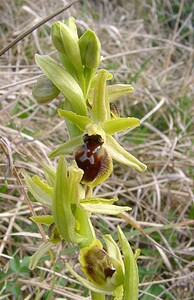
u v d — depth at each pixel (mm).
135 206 136
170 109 172
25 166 127
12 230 122
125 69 187
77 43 78
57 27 77
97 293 80
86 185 78
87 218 78
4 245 114
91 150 77
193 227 136
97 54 77
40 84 79
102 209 75
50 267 116
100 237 124
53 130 145
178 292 119
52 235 79
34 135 143
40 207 123
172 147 149
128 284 76
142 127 166
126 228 130
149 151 153
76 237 76
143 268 119
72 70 79
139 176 144
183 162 151
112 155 78
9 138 130
